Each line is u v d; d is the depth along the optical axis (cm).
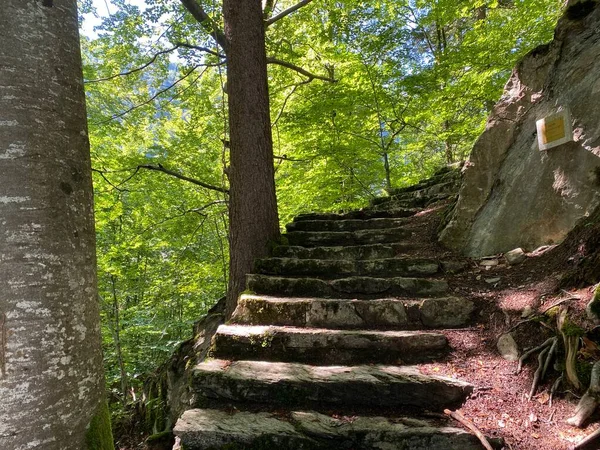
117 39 582
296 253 425
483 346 262
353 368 253
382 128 807
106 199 626
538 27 632
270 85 749
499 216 358
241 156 439
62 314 157
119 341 743
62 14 170
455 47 695
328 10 692
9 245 146
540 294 268
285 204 887
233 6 447
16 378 144
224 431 212
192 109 666
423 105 751
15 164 149
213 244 959
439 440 197
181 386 439
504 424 200
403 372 244
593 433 175
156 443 353
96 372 173
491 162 374
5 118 149
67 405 156
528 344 244
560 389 210
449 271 354
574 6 332
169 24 585
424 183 668
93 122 592
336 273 383
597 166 286
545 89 340
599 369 195
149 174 681
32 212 151
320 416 223
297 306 315
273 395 240
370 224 496
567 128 303
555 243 311
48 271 153
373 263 376
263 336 285
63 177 163
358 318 304
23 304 146
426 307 299
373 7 708
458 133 830
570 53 325
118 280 809
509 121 363
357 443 204
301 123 701
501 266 333
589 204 289
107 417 178
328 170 790
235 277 428
